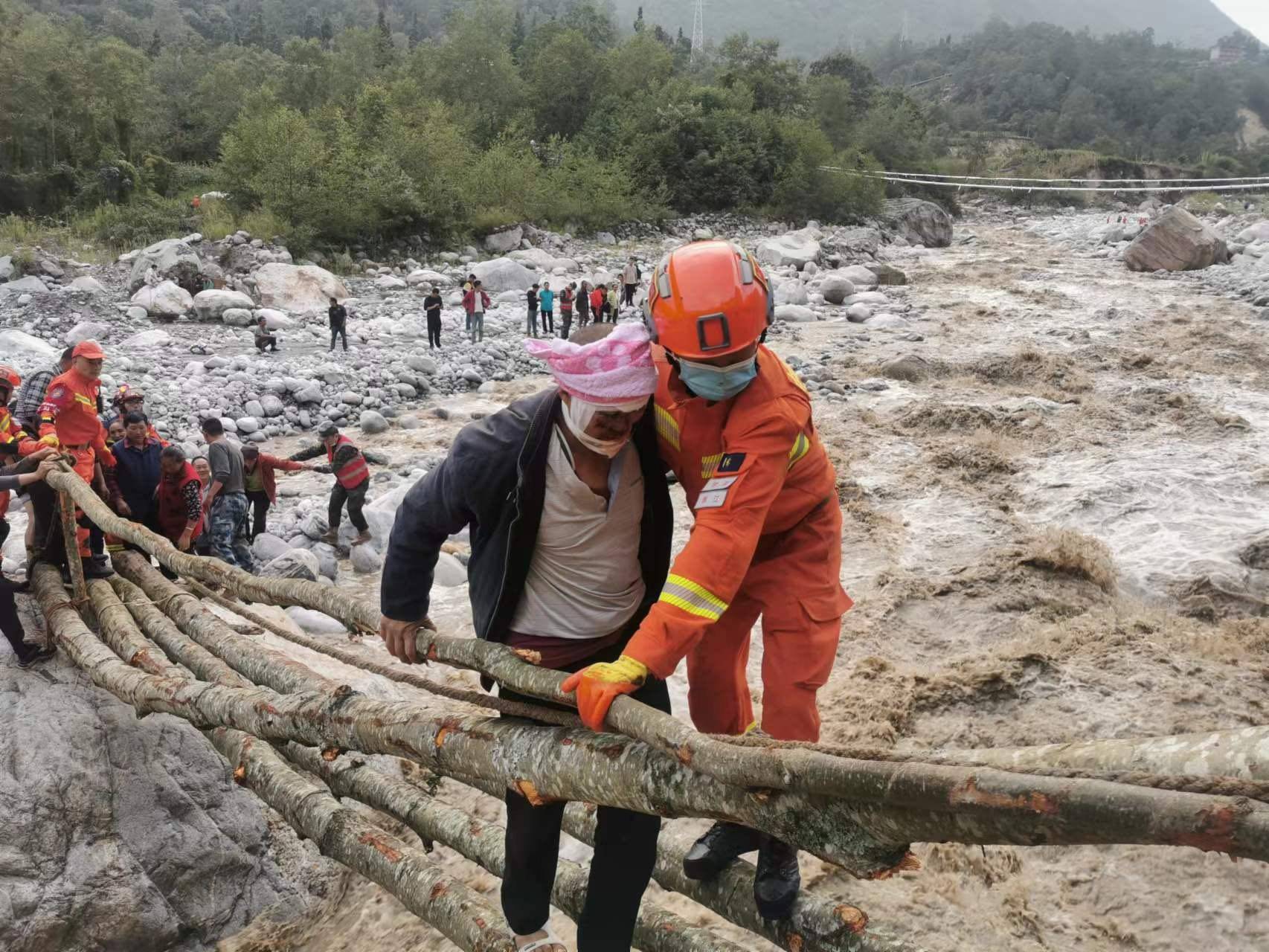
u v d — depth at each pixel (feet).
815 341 68.39
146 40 291.79
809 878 14.78
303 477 41.57
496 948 10.45
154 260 76.84
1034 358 55.72
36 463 18.79
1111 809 4.93
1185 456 37.68
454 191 103.45
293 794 13.76
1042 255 123.24
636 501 8.63
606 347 7.60
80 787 15.16
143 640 16.52
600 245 116.37
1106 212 204.54
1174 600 26.27
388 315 75.61
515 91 147.02
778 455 8.08
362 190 95.81
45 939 14.02
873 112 196.03
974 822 5.59
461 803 17.61
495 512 8.50
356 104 120.06
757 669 22.58
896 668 22.20
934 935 13.84
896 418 45.44
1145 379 53.47
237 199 96.89
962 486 35.65
